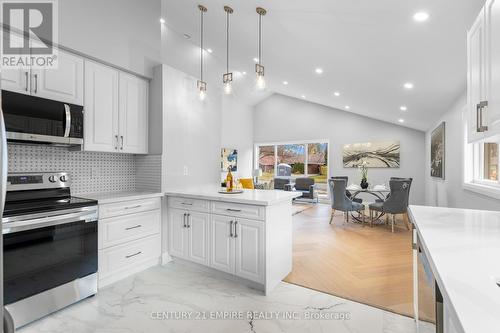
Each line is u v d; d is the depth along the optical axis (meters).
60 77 2.30
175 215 2.93
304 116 8.70
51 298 1.97
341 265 2.99
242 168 9.11
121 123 2.78
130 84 2.88
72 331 1.81
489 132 1.19
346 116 8.02
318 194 8.47
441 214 1.64
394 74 3.40
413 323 1.90
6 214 1.73
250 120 9.52
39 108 2.11
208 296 2.28
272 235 2.39
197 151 3.40
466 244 1.05
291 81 5.61
